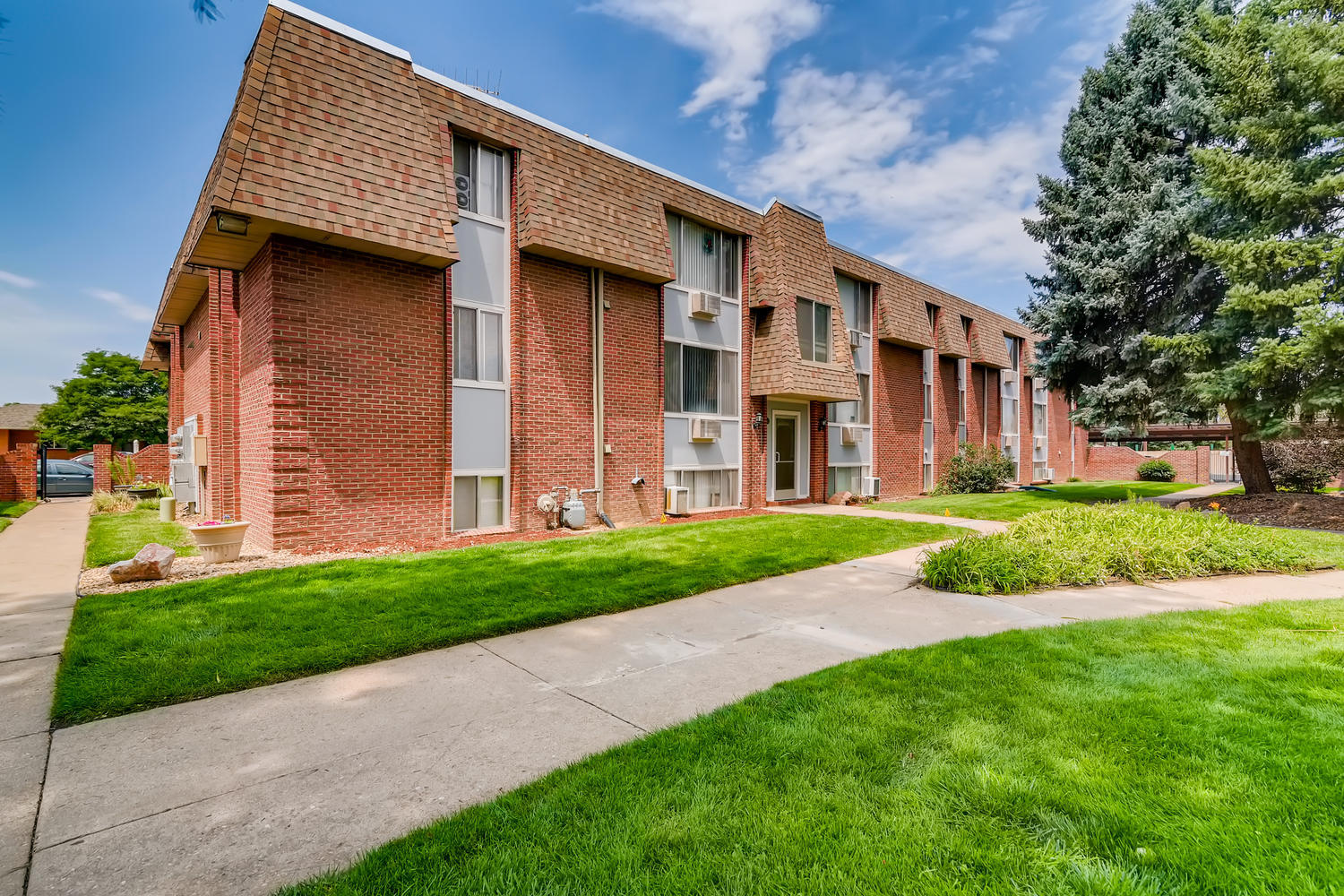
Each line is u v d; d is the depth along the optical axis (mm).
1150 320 16141
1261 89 12016
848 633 5246
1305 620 5316
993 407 23938
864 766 2885
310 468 8078
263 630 4957
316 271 8086
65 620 5398
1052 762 2900
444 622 5258
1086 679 3953
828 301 15266
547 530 10539
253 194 7117
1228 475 26594
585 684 4129
